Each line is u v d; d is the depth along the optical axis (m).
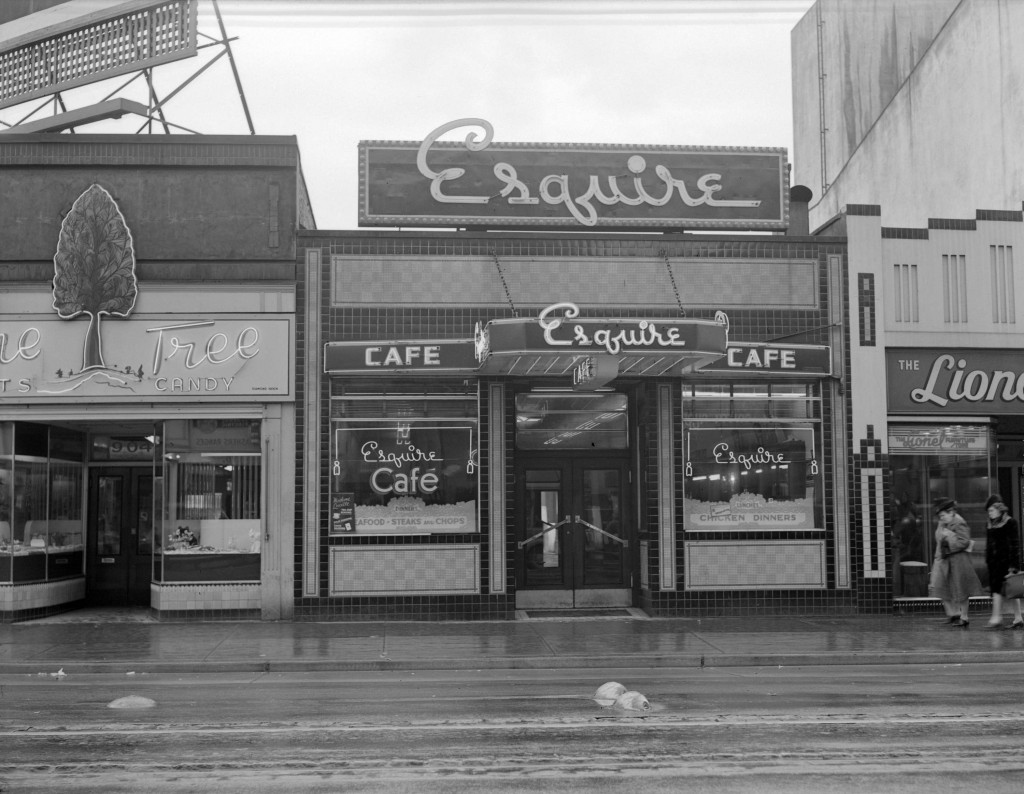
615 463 17.58
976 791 6.72
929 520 17.45
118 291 16.28
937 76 24.33
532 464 17.45
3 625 15.92
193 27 17.69
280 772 7.24
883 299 17.45
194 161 16.53
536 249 16.86
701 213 17.50
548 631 15.22
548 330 14.30
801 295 17.20
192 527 16.36
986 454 17.66
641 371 16.30
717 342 14.59
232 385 16.28
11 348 16.25
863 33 28.48
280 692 10.95
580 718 9.18
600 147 17.42
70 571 17.70
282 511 16.27
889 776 7.09
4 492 16.12
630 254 17.00
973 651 13.38
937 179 24.36
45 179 16.47
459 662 12.85
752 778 7.04
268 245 16.47
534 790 6.74
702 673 12.43
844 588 16.91
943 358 17.53
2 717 9.41
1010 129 21.58
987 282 17.78
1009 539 15.44
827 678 11.88
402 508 16.42
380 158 17.06
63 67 19.00
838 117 29.77
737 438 17.02
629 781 6.96
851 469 17.08
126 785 6.91
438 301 16.64
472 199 17.09
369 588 16.27
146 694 10.88
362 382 16.48
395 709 9.76
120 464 18.41
